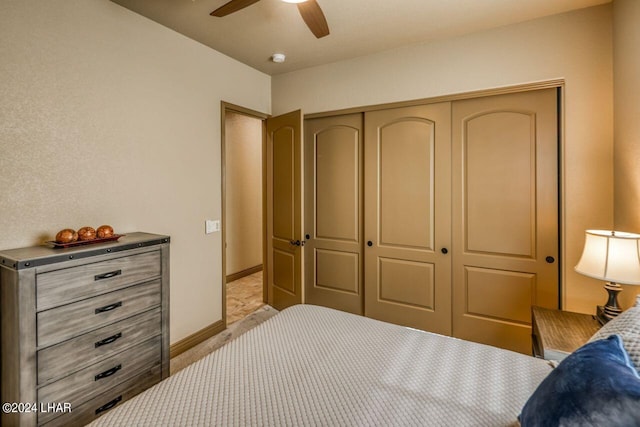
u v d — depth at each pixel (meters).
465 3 2.19
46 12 1.83
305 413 1.06
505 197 2.57
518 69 2.46
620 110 2.06
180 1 2.16
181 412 1.06
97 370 1.72
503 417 1.03
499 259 2.61
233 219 4.79
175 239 2.61
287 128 3.30
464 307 2.76
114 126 2.18
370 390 1.18
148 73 2.38
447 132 2.75
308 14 1.75
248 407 1.09
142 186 2.36
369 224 3.12
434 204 2.83
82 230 1.81
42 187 1.84
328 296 3.42
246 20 2.41
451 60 2.69
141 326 1.94
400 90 2.90
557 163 2.40
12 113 1.72
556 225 2.42
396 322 3.04
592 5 2.23
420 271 2.92
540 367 1.33
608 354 0.85
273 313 3.51
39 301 1.48
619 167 2.09
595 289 2.29
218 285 3.01
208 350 2.71
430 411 1.06
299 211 3.17
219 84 2.96
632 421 0.64
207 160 2.87
